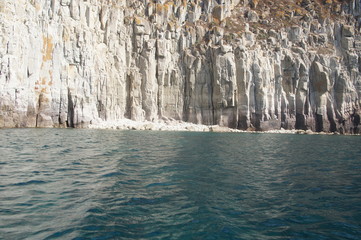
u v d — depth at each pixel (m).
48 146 19.39
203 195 9.16
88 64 45.38
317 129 55.28
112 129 42.66
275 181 11.52
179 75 53.94
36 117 40.12
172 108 53.28
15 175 10.77
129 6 55.72
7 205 7.64
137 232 6.39
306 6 65.94
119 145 21.94
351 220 7.46
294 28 59.00
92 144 21.75
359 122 55.91
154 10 55.91
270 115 53.00
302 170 14.18
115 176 11.30
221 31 55.28
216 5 60.28
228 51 52.31
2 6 36.50
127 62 52.25
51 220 6.82
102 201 8.26
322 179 12.20
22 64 38.62
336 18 63.00
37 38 40.81
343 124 55.47
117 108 50.22
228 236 6.35
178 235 6.31
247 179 11.66
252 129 51.88
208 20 59.09
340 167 15.40
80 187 9.56
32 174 11.05
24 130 32.53
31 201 8.01
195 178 11.45
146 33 53.25
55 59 42.44
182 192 9.41
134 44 52.84
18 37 38.06
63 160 14.29
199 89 53.38
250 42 55.59
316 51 57.78
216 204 8.34
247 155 19.19
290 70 54.75
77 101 43.22
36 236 5.99
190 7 59.06
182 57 54.72
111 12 51.25
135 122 49.28
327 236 6.50
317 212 8.00
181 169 13.16
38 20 41.59
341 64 57.88
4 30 36.22
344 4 64.88
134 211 7.59
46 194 8.67
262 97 51.91
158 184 10.33
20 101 37.69
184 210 7.77
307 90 54.84
